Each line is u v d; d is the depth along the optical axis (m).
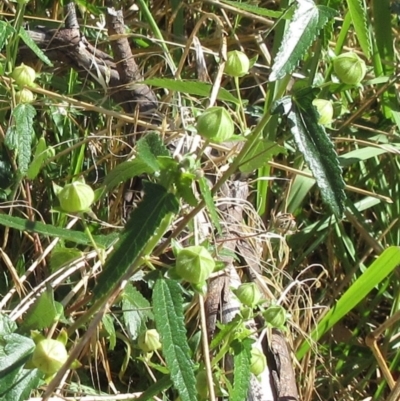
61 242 0.55
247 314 0.42
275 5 0.78
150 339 0.46
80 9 0.74
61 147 0.65
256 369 0.44
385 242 0.71
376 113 0.75
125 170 0.40
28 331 0.40
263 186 0.64
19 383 0.38
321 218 0.71
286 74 0.36
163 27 0.78
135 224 0.35
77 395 0.51
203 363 0.44
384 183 0.72
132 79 0.66
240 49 0.73
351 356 0.67
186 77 0.70
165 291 0.37
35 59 0.67
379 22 0.69
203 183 0.36
